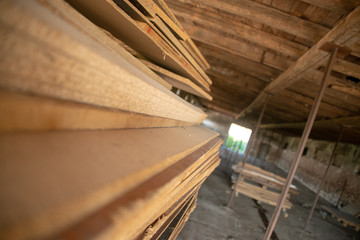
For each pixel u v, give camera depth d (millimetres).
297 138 18078
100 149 577
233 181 7516
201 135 2361
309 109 7535
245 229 5484
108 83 660
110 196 468
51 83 478
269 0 2898
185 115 2004
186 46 2346
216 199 6859
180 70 2375
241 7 3129
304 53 3783
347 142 11211
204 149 1790
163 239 1703
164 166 803
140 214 624
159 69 2258
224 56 5762
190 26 4570
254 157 21047
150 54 2092
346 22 2383
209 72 7355
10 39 352
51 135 500
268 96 6504
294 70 4012
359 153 10141
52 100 497
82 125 636
